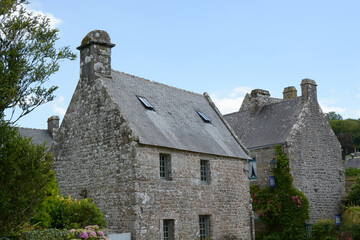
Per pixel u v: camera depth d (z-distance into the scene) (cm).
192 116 2016
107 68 1744
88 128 1683
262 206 2333
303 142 2403
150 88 1930
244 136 2636
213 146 1875
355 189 2484
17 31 1098
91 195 1611
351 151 6075
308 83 2548
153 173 1543
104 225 1435
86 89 1725
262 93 2812
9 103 1051
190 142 1764
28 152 1048
